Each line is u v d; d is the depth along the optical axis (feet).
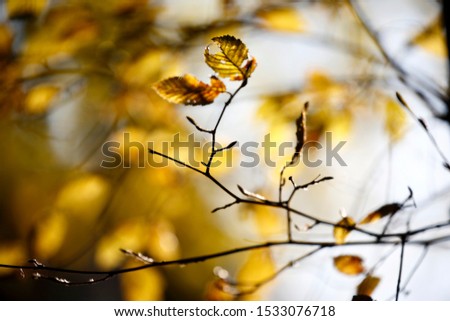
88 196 3.90
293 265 3.34
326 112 3.96
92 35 3.72
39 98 3.75
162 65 3.84
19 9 3.59
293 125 3.92
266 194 3.84
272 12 3.84
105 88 3.91
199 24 3.85
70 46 3.71
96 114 4.24
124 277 3.84
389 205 3.12
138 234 3.92
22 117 3.93
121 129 3.93
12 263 3.76
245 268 3.72
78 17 3.68
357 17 3.79
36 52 3.68
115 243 3.90
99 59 3.81
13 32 3.64
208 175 2.98
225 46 2.91
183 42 3.83
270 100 3.91
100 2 3.74
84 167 4.03
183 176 4.01
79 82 3.84
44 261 3.82
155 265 3.05
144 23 3.79
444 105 3.59
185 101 2.96
